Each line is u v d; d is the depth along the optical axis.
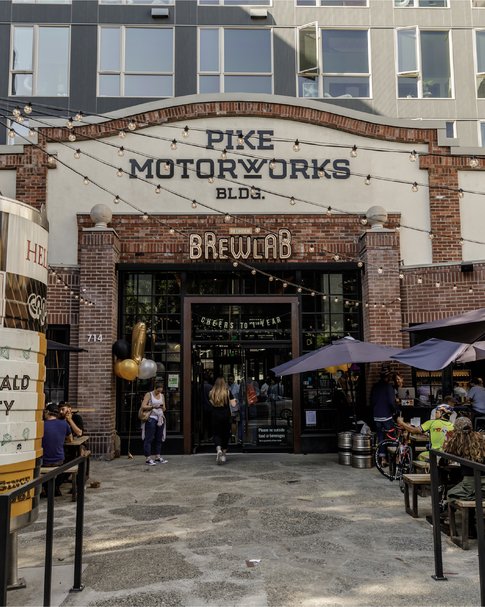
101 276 12.58
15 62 21.64
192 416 13.23
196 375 13.36
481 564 4.27
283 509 7.77
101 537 6.62
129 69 21.75
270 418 13.16
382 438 11.16
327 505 8.01
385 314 12.70
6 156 13.45
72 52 21.66
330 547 6.10
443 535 6.53
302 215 13.48
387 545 6.17
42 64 21.67
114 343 12.41
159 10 21.94
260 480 9.81
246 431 13.12
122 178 13.48
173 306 13.37
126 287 13.39
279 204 13.55
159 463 11.64
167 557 5.83
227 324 13.37
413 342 12.99
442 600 4.67
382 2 22.94
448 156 13.76
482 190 13.78
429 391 12.93
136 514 7.61
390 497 8.50
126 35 21.91
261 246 13.28
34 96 21.45
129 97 21.53
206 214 13.38
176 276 13.45
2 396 4.46
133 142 13.61
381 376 11.66
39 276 5.00
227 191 13.55
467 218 13.69
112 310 12.56
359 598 4.71
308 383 13.18
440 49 22.95
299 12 22.61
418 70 22.53
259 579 5.17
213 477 10.12
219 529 6.83
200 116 13.70
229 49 22.23
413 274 13.05
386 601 4.65
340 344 10.73
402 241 13.57
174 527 6.95
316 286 13.54
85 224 13.25
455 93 22.64
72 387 12.54
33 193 13.38
